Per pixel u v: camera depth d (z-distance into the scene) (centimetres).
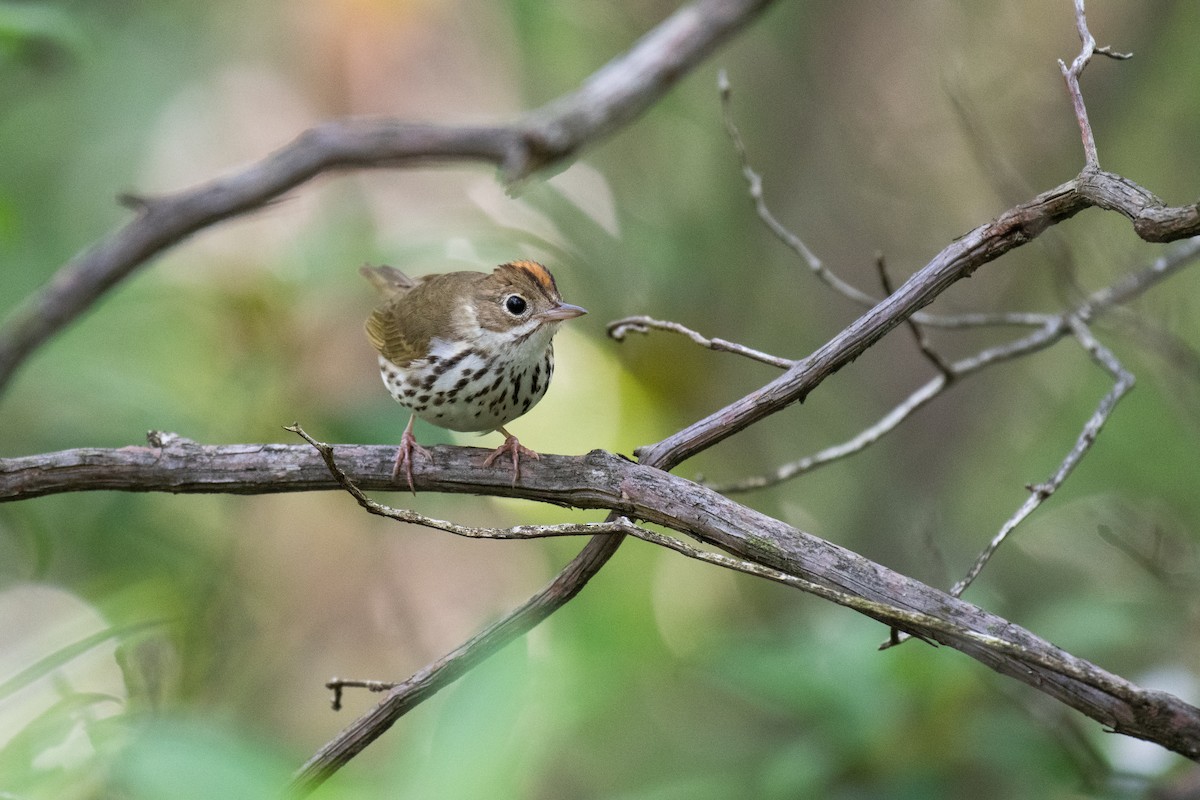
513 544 1450
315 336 1055
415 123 663
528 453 671
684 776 1171
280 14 1489
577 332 1435
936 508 1340
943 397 1435
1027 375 1512
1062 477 608
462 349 873
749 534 573
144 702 700
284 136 1485
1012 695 839
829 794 816
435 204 1412
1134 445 1476
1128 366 1476
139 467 664
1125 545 978
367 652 1349
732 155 1516
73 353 1023
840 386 1532
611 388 1464
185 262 1195
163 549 1150
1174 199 1455
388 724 573
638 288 1456
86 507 1195
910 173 1495
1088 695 508
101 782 409
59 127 1399
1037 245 1351
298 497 1320
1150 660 1048
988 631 522
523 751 372
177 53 1448
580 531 546
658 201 1527
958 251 555
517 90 1559
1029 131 1416
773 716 1259
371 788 395
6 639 1174
